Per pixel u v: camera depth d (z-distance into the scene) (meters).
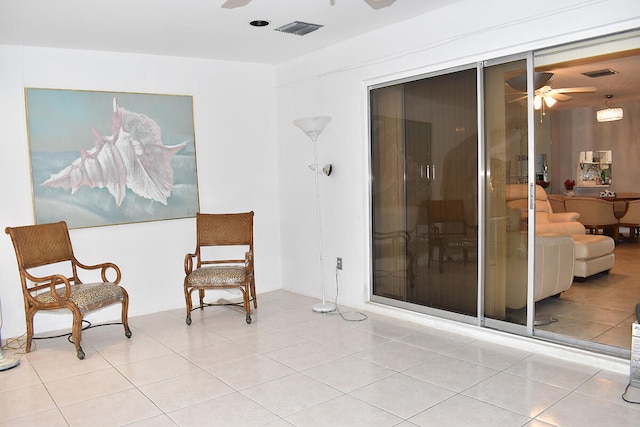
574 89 6.29
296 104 5.43
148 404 2.95
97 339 4.20
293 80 5.43
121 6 3.52
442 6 3.81
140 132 4.89
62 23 3.83
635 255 7.11
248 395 3.02
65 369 3.55
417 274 4.42
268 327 4.40
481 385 3.04
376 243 4.79
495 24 3.54
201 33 4.29
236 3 3.57
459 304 4.10
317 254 5.34
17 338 4.30
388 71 4.36
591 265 5.52
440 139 4.12
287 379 3.24
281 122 5.69
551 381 3.07
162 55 4.99
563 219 6.65
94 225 4.68
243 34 4.38
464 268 4.02
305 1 3.58
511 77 3.61
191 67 5.18
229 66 5.42
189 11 3.70
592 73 6.39
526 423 2.56
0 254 4.28
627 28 3.00
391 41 4.27
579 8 3.13
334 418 2.69
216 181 5.39
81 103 4.58
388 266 4.69
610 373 3.17
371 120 4.70
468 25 3.70
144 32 4.18
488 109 3.77
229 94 5.43
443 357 3.53
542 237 4.42
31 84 4.36
